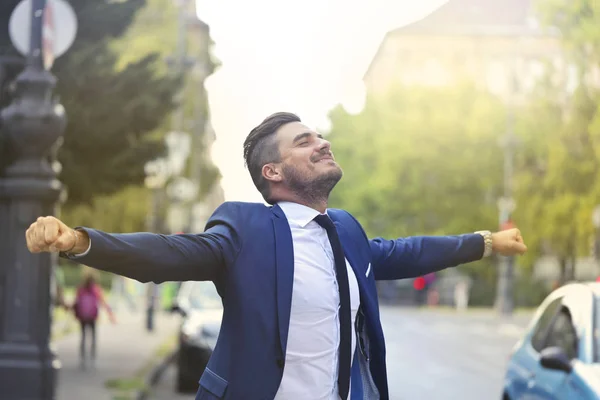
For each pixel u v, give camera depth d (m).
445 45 91.81
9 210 10.46
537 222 37.44
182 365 14.06
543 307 7.53
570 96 28.94
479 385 15.91
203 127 44.25
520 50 76.56
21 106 10.28
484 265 56.78
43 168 10.41
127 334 26.67
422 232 58.72
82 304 16.66
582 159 29.73
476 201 57.25
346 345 2.88
